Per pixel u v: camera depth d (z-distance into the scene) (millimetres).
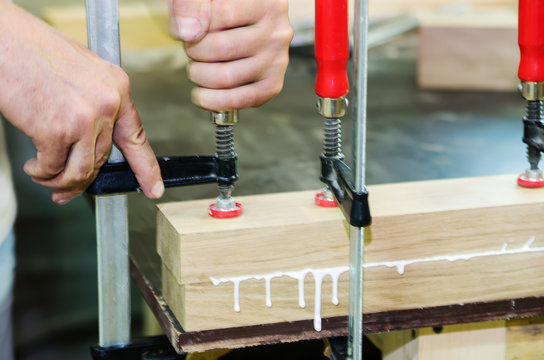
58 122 646
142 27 1965
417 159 1292
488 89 1894
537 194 755
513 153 1319
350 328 674
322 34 664
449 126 1531
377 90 1888
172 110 1667
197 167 715
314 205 740
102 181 722
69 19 1955
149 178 708
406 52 2320
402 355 826
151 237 929
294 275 702
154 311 766
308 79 1935
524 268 745
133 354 775
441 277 734
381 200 747
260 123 1543
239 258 687
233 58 710
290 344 937
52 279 1966
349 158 1347
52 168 685
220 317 697
